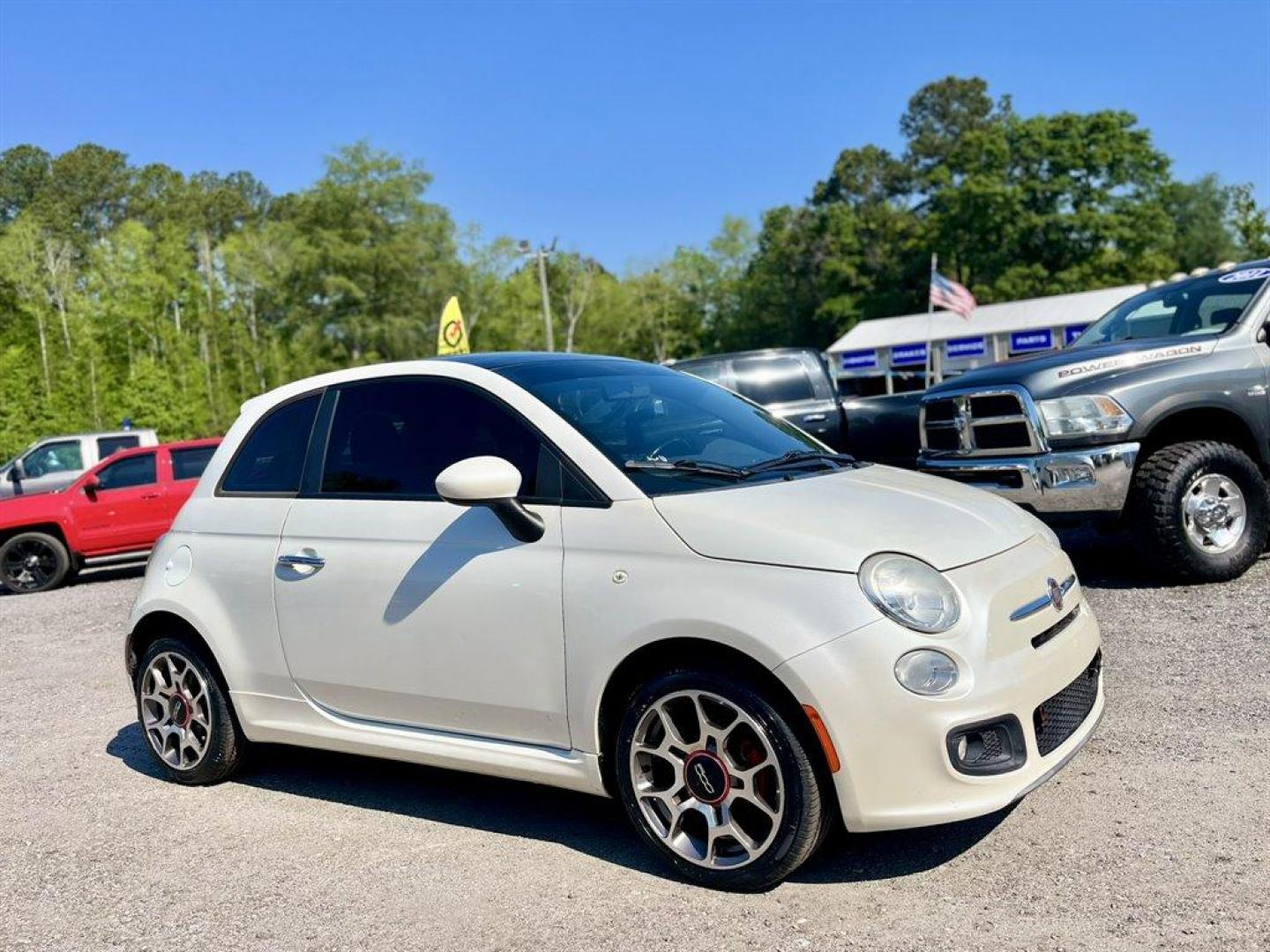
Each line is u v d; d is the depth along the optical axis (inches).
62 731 236.4
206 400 2486.5
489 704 147.1
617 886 134.5
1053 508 262.7
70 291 2468.0
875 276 2896.2
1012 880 126.5
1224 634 217.8
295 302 2628.0
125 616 397.1
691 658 130.4
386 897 137.4
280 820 169.3
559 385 159.8
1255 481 257.0
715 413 169.9
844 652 119.7
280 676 171.6
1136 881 123.3
